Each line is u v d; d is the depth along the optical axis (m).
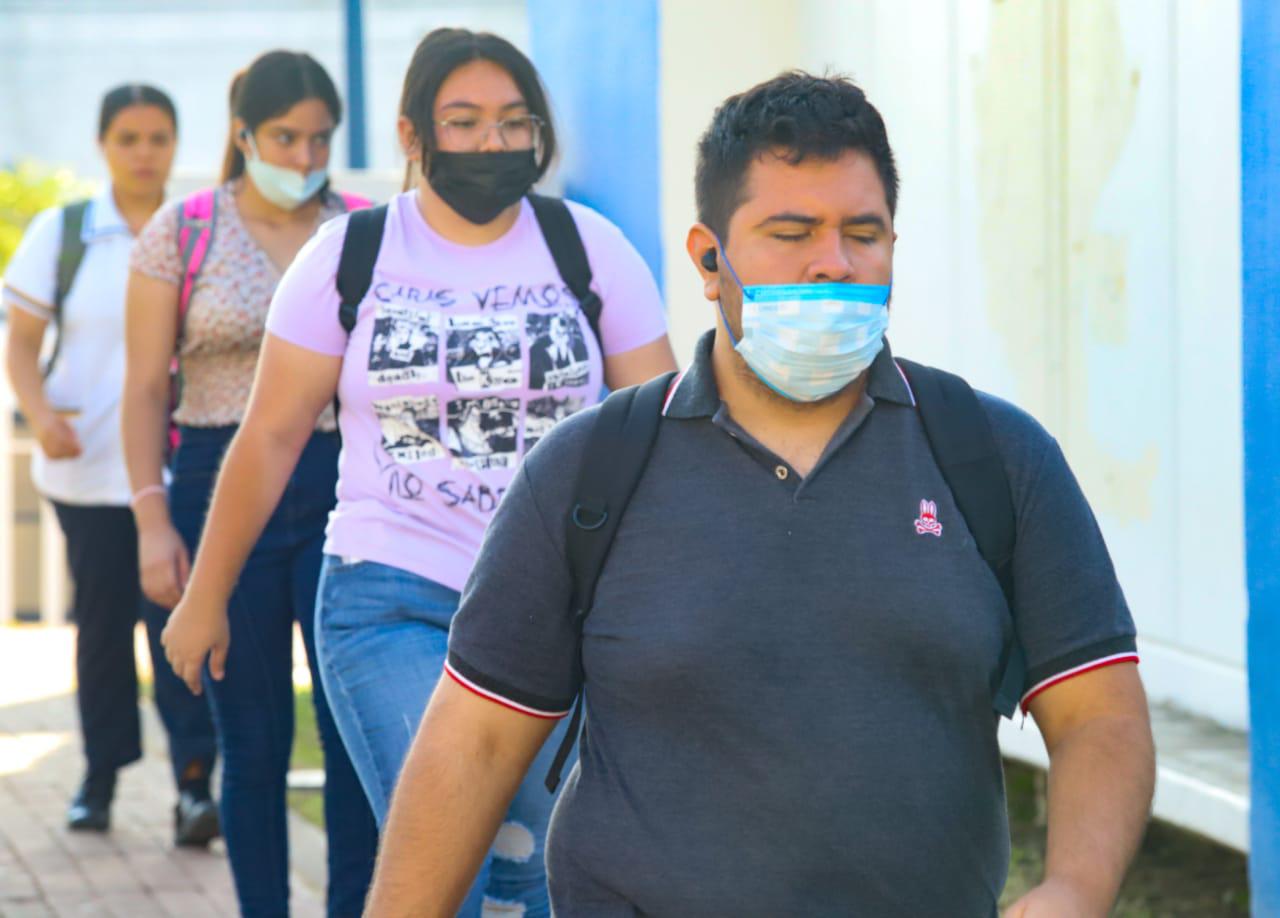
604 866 4.91
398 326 7.85
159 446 11.18
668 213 12.45
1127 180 10.95
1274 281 7.54
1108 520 11.52
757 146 4.95
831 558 4.82
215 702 10.21
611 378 8.34
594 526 4.97
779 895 4.76
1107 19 11.02
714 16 12.56
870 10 13.29
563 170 12.27
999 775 5.01
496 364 7.86
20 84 59.75
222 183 11.09
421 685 7.60
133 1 59.78
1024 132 11.76
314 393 8.01
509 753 5.21
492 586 5.14
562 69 12.32
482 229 8.08
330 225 8.12
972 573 4.86
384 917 5.12
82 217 14.19
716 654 4.77
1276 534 7.66
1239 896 11.31
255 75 10.66
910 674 4.80
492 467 7.92
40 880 12.99
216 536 8.23
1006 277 12.05
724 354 5.13
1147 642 11.34
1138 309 10.96
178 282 10.88
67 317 14.11
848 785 4.74
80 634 14.29
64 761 16.95
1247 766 9.88
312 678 9.83
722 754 4.80
